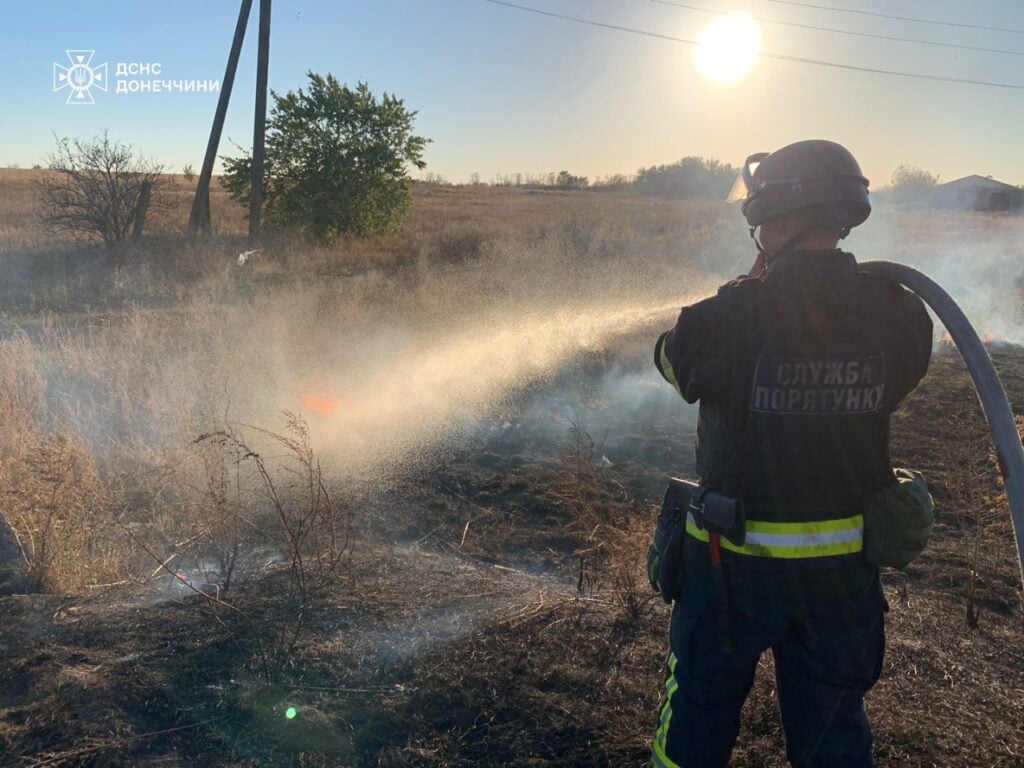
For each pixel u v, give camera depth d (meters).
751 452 1.86
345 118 21.20
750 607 1.89
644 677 3.18
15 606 3.57
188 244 17.38
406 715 2.92
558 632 3.46
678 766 1.96
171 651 3.23
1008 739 2.90
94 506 4.55
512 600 3.79
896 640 3.54
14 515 4.33
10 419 5.55
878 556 1.89
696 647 1.95
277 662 3.15
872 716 3.00
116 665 3.12
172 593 3.75
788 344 1.83
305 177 21.36
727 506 1.86
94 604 3.64
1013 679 3.30
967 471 5.13
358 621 3.50
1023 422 5.62
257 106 18.77
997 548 4.59
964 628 3.68
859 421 1.86
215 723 2.84
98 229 17.52
